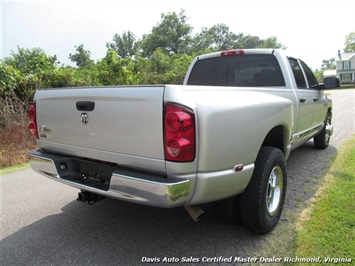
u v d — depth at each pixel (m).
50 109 2.87
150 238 2.85
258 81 4.16
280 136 3.22
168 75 24.58
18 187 4.50
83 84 10.91
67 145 2.79
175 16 58.22
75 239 2.89
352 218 2.99
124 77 12.60
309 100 4.41
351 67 61.34
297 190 3.82
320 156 5.44
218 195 2.34
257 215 2.65
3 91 7.95
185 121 2.00
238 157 2.37
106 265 2.46
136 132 2.20
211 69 4.65
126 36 70.75
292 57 4.34
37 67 9.49
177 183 2.03
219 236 2.83
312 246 2.57
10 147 6.86
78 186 2.62
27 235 2.99
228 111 2.26
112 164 2.48
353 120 9.57
